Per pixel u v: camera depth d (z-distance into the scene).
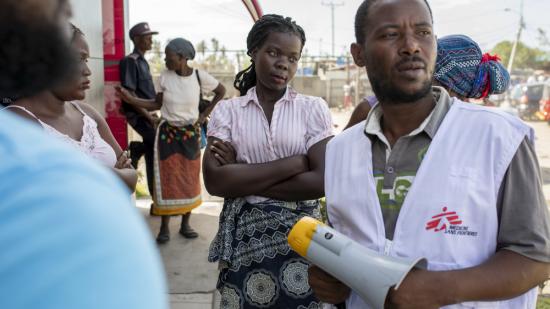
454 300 1.25
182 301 3.90
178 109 4.93
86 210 0.53
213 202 6.73
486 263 1.29
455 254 1.33
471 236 1.33
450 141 1.40
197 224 5.73
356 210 1.50
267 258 2.35
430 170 1.39
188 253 4.87
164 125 5.00
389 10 1.45
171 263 4.62
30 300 0.48
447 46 2.15
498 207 1.35
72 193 0.53
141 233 0.58
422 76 1.45
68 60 0.69
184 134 5.02
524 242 1.28
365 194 1.49
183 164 5.05
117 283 0.53
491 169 1.33
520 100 19.50
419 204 1.38
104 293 0.52
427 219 1.36
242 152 2.49
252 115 2.50
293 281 2.32
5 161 0.53
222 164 2.44
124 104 5.27
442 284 1.24
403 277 1.23
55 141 0.60
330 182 1.60
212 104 5.25
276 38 2.44
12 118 0.60
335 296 1.49
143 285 0.56
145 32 5.35
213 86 5.17
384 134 1.56
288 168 2.36
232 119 2.52
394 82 1.46
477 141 1.37
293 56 2.49
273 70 2.45
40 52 0.65
